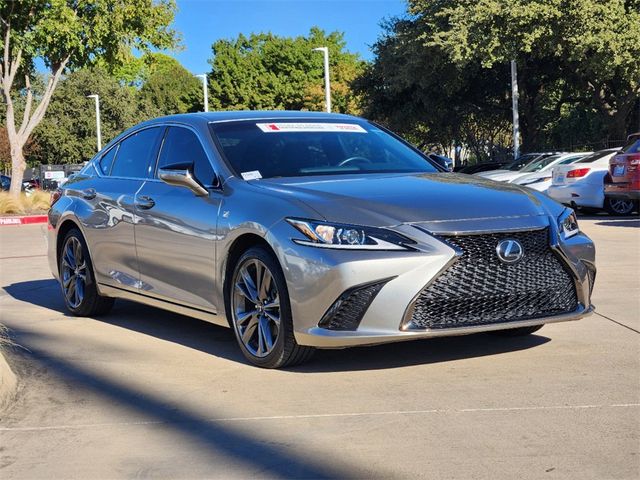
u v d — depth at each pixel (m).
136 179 6.28
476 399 4.18
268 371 4.89
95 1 24.06
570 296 4.89
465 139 44.00
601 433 3.61
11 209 23.45
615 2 26.19
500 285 4.60
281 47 59.81
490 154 43.12
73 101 54.25
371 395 4.32
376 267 4.39
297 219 4.64
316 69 60.28
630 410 3.92
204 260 5.28
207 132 5.75
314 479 3.21
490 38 27.50
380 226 4.51
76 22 23.91
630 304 6.74
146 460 3.49
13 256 12.46
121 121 56.03
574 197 17.23
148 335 6.12
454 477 3.17
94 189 6.70
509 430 3.69
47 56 25.16
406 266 4.41
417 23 31.47
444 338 5.63
